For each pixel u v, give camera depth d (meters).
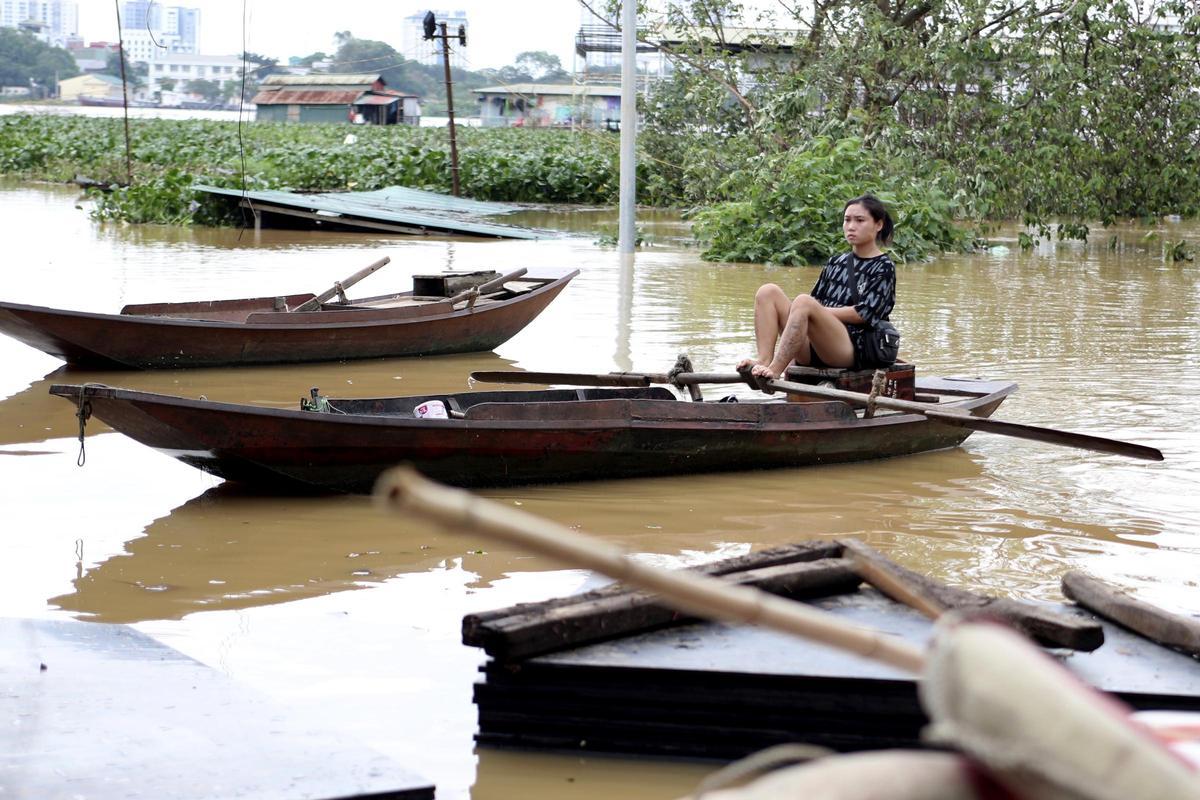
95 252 17.67
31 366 9.65
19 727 3.28
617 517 6.16
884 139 21.56
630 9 18.56
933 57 22.11
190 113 108.88
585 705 3.60
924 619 3.84
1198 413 8.44
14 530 5.73
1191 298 14.59
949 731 1.40
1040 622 3.67
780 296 7.65
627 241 19.12
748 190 19.45
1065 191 21.42
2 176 34.47
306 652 4.39
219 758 3.14
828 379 7.50
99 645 3.99
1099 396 8.97
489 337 10.67
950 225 19.81
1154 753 1.36
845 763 1.49
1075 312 13.34
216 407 5.90
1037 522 6.12
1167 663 3.67
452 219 23.42
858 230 7.66
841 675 3.45
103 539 5.63
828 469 7.15
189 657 3.90
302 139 41.50
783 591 3.94
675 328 11.90
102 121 47.81
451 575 5.25
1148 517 6.21
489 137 43.44
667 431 6.69
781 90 23.64
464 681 4.16
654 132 29.34
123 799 2.90
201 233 21.61
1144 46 22.55
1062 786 1.34
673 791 3.47
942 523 6.09
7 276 14.45
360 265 16.70
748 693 3.51
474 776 3.53
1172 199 23.62
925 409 6.82
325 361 9.97
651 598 3.75
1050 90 21.92
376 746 3.69
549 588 5.11
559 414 6.55
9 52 147.50
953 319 12.76
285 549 5.54
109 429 7.68
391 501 1.39
